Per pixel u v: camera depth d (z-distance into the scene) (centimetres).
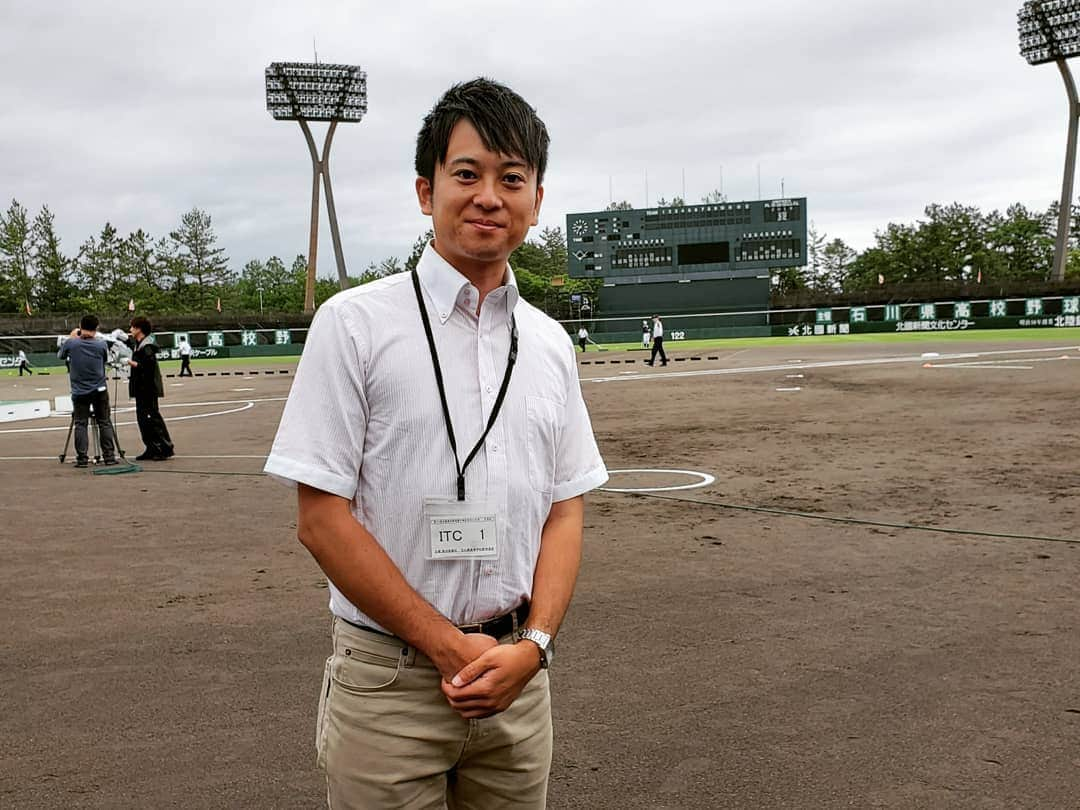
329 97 5844
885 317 5156
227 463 1112
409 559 161
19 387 3117
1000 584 524
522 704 172
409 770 162
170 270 9306
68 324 5362
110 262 9150
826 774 308
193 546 664
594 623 468
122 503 846
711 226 5412
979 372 2134
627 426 1408
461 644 153
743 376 2398
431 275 164
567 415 185
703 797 295
